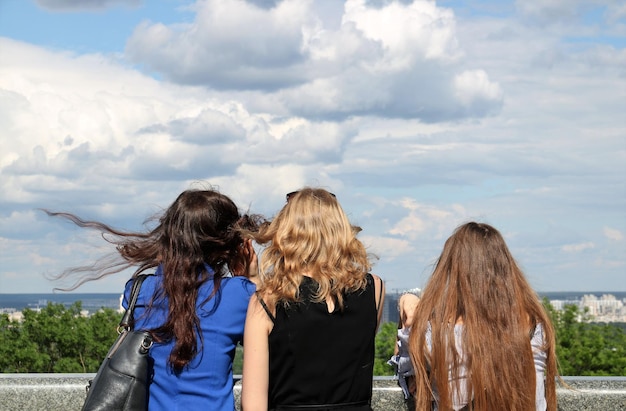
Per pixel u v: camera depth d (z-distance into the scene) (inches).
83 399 168.2
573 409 167.6
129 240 142.7
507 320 135.7
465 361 135.7
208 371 133.5
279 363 131.4
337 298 131.7
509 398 133.5
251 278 146.2
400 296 155.0
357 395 132.6
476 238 139.9
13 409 167.8
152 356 133.6
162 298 134.8
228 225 140.3
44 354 487.5
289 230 132.6
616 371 514.6
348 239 133.8
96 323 508.4
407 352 149.3
